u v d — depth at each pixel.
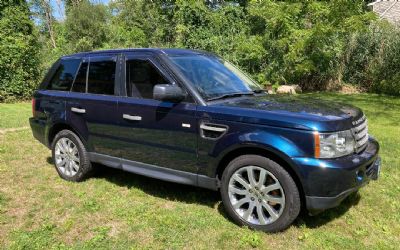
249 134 3.47
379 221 3.80
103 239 3.49
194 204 4.25
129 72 4.41
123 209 4.11
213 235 3.55
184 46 16.53
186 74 4.06
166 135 4.00
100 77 4.72
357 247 3.32
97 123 4.64
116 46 21.31
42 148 6.71
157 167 4.18
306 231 3.59
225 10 16.80
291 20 14.20
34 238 3.52
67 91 5.07
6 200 4.38
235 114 3.57
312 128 3.24
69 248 3.34
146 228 3.70
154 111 4.07
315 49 14.06
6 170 5.47
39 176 5.24
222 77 4.41
